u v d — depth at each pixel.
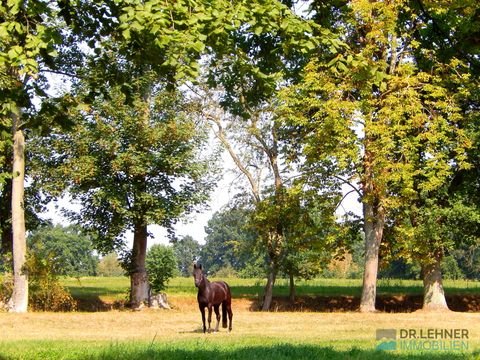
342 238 37.66
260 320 27.75
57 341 16.92
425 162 33.56
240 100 11.72
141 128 36.16
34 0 9.21
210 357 11.81
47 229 121.38
